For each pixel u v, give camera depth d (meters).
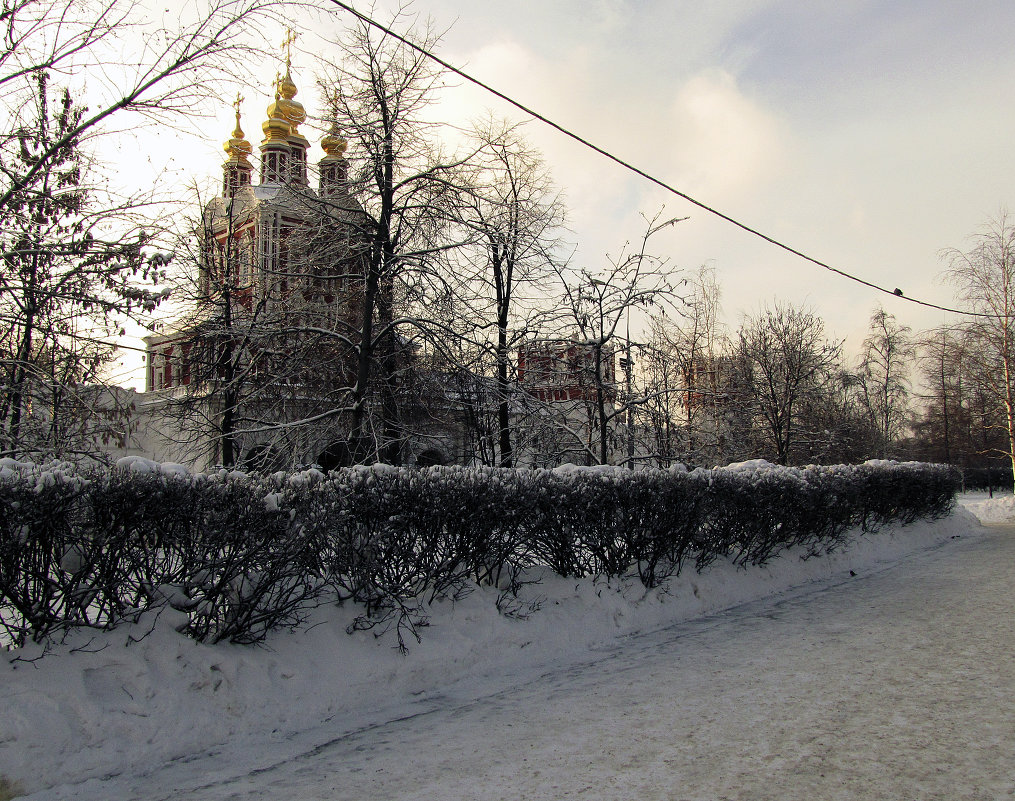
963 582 11.66
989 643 7.31
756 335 29.89
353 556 6.16
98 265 9.58
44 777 4.11
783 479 11.44
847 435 32.69
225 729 4.97
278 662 5.53
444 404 16.16
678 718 5.29
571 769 4.37
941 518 20.05
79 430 10.12
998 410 32.97
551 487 7.84
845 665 6.64
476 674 6.67
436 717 5.56
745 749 4.58
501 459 17.62
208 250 17.48
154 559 5.07
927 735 4.72
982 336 29.25
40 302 10.00
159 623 5.11
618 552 8.67
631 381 19.44
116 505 4.77
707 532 10.01
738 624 8.81
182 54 8.91
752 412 28.14
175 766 4.57
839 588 11.40
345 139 13.48
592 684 6.38
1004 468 51.28
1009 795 3.78
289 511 5.55
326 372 15.15
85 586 4.79
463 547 6.91
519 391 14.88
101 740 4.40
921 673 6.27
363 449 13.52
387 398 14.95
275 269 16.97
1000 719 4.98
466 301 14.52
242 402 16.31
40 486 4.46
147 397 21.45
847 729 4.89
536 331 18.02
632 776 4.21
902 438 52.34
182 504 5.05
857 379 40.06
